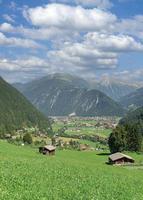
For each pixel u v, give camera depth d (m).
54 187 44.00
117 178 66.94
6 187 38.97
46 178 51.78
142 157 153.00
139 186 58.53
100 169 82.25
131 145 169.75
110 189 50.19
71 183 50.69
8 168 57.16
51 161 82.69
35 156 96.00
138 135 171.25
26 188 40.44
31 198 35.06
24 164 65.50
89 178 59.50
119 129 169.38
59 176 56.41
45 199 35.62
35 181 46.94
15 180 44.53
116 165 119.88
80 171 68.88
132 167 115.38
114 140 167.12
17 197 34.34
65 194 40.25
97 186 51.44
